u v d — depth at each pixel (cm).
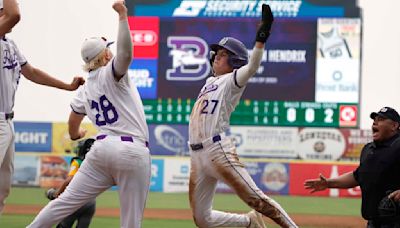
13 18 1814
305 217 3931
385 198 1844
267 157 5597
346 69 5503
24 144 5850
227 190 5634
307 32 5503
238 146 5603
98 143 1852
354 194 5453
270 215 2022
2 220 3412
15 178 5822
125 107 1855
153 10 5619
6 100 1953
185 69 5603
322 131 5553
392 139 1883
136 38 5634
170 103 5644
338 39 5503
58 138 5831
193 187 2077
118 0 1806
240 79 1977
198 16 5584
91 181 1870
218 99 2003
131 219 1864
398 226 1847
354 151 5544
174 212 4031
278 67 5525
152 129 5688
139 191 1864
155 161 5647
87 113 1914
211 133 2002
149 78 5638
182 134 5669
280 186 5562
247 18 5528
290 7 5503
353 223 3681
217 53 2106
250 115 5584
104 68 1877
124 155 1823
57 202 1867
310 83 5519
